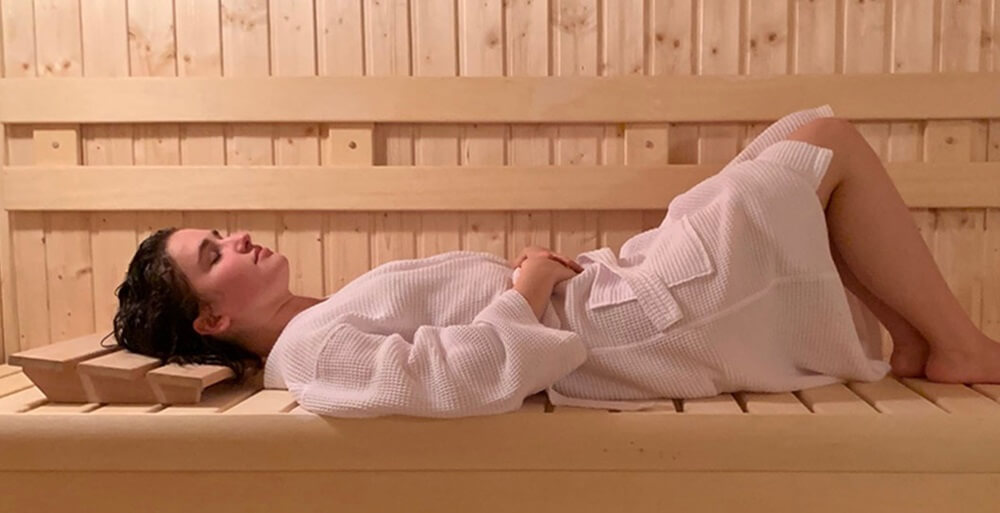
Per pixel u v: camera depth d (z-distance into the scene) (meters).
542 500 1.11
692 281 1.21
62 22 1.64
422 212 1.65
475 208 1.62
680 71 1.60
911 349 1.33
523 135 1.63
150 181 1.63
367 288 1.31
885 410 1.12
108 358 1.28
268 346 1.41
